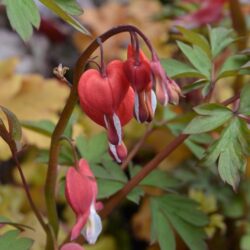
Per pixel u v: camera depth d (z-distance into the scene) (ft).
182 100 2.07
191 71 1.69
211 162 1.54
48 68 3.08
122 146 1.43
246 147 1.54
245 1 2.19
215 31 1.75
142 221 2.19
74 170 1.48
